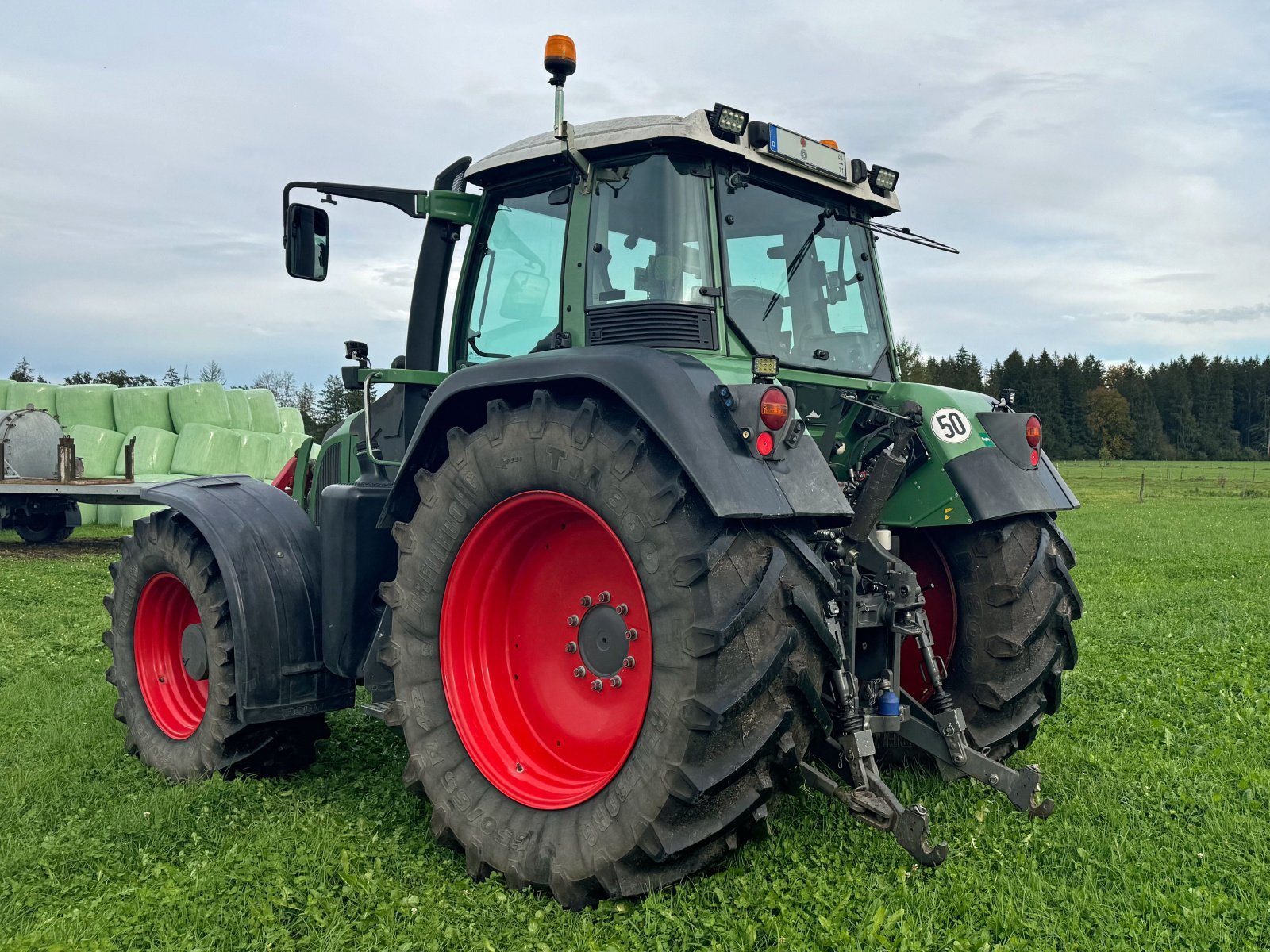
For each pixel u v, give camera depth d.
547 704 3.33
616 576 3.13
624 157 3.32
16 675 5.94
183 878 3.00
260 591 3.94
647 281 3.22
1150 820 3.34
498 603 3.39
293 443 18.98
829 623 2.85
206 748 3.98
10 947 2.56
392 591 3.42
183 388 18.42
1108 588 9.55
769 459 2.78
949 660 3.79
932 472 3.65
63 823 3.55
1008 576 3.65
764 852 3.09
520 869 2.92
